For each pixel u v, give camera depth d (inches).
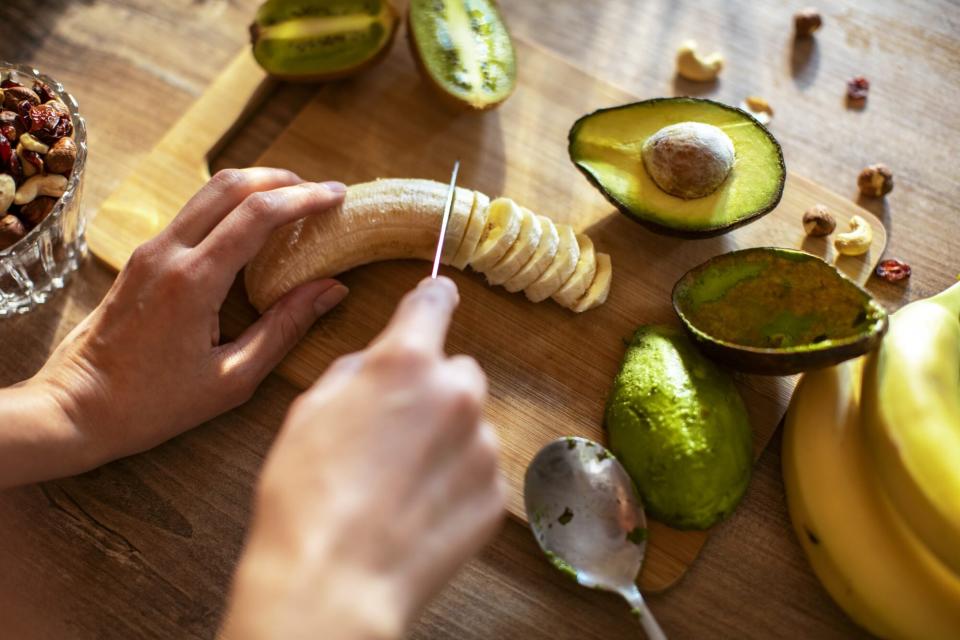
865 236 23.8
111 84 26.2
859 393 21.5
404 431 17.0
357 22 25.3
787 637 21.1
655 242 24.3
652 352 21.8
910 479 19.7
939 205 24.8
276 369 22.9
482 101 24.5
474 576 21.4
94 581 21.4
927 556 20.1
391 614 16.3
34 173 22.7
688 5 27.3
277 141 25.3
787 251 21.6
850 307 21.4
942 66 26.4
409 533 16.7
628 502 21.1
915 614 20.0
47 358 23.4
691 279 22.1
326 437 17.0
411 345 17.4
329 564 16.2
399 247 23.5
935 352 20.8
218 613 21.2
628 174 23.1
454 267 24.0
